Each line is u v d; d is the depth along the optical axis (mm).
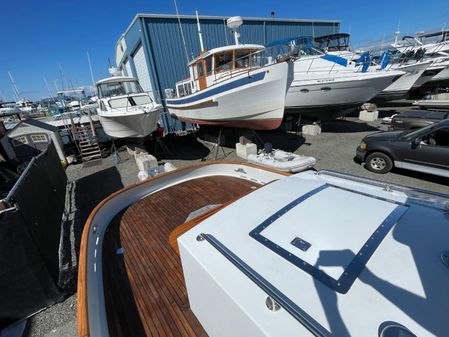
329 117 10031
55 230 3906
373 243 1152
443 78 14133
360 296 933
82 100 13219
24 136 8633
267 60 7297
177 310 1863
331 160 6781
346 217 1365
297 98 8945
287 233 1309
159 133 9758
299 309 920
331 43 10672
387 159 5379
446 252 1074
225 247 1295
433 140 4672
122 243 2697
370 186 1727
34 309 2715
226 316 1208
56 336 2473
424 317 839
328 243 1196
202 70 8016
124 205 3465
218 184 3869
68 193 6316
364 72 8141
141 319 1817
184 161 8031
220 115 7410
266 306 1016
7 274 2498
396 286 949
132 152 9500
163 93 12023
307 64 8492
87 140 9516
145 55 11406
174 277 2188
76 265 3463
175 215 3139
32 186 3623
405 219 1297
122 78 8711
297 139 9523
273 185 1897
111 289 2100
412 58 11688
